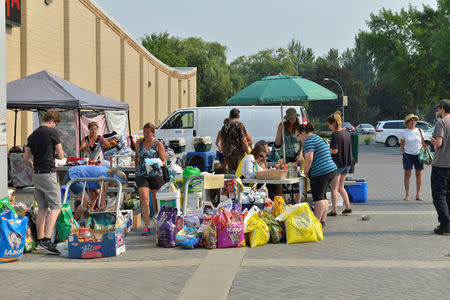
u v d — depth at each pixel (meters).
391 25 57.66
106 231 7.28
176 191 8.41
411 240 7.97
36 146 7.75
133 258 7.13
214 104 68.56
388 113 101.56
